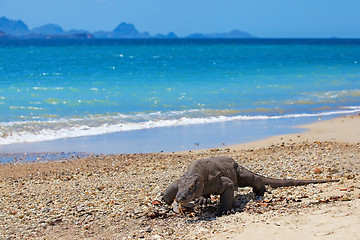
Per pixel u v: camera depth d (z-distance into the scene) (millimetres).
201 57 87250
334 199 11188
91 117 27969
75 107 31141
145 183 14109
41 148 21031
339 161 16188
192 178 10312
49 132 24203
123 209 11516
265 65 65688
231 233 9266
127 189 13414
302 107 32375
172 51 119812
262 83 44250
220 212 10883
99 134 23984
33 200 12711
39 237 9961
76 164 17984
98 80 45625
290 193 12109
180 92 38000
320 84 44375
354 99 35906
